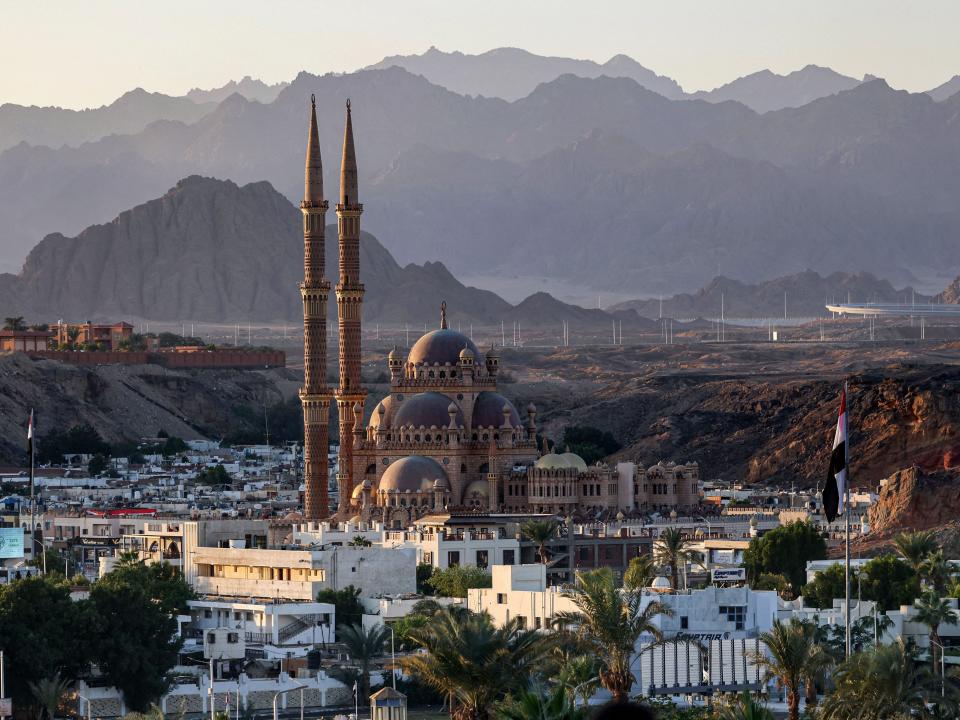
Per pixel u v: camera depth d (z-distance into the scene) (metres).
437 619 195.25
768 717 159.62
